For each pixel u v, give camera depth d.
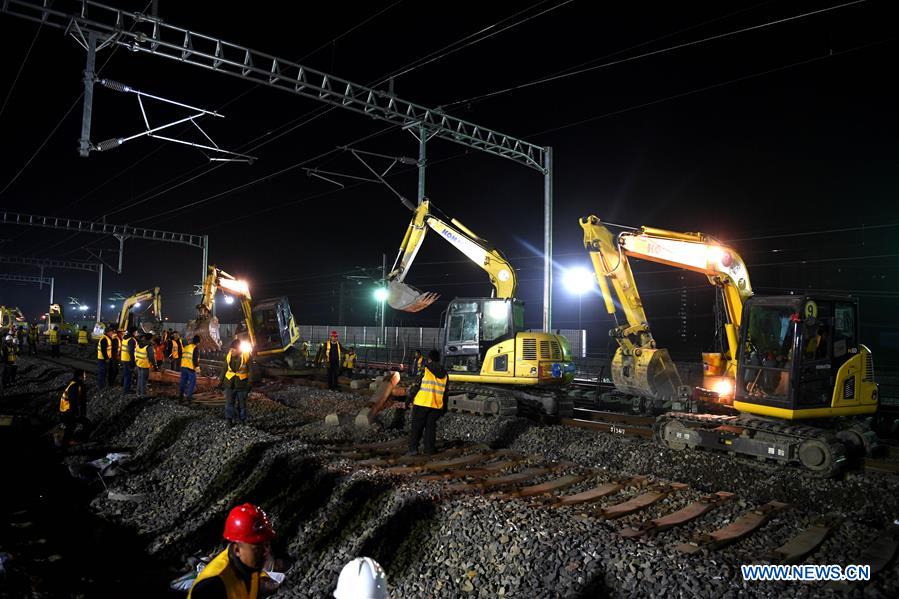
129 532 9.18
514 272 14.94
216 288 22.52
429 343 37.19
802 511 7.54
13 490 11.25
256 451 10.95
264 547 3.28
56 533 9.20
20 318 42.94
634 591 5.40
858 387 10.22
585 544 6.15
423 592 6.15
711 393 13.30
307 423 14.11
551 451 11.05
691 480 9.31
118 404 16.95
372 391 17.47
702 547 6.19
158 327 30.59
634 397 15.97
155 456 12.86
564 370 14.43
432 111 17.39
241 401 13.52
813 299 9.82
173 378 22.34
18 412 19.09
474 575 6.16
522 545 6.34
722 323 13.30
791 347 9.80
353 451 10.90
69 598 6.94
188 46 13.27
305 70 15.09
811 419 10.21
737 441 10.10
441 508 7.42
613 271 13.66
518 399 13.92
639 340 13.98
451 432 12.75
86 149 12.41
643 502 7.79
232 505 9.44
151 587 7.34
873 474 8.84
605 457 10.45
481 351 14.66
